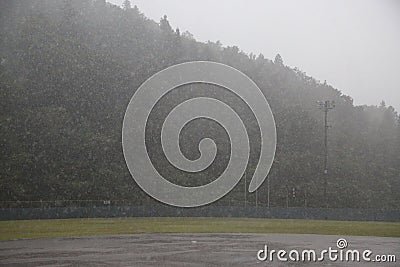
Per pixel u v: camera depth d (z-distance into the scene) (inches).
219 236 997.8
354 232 1186.6
